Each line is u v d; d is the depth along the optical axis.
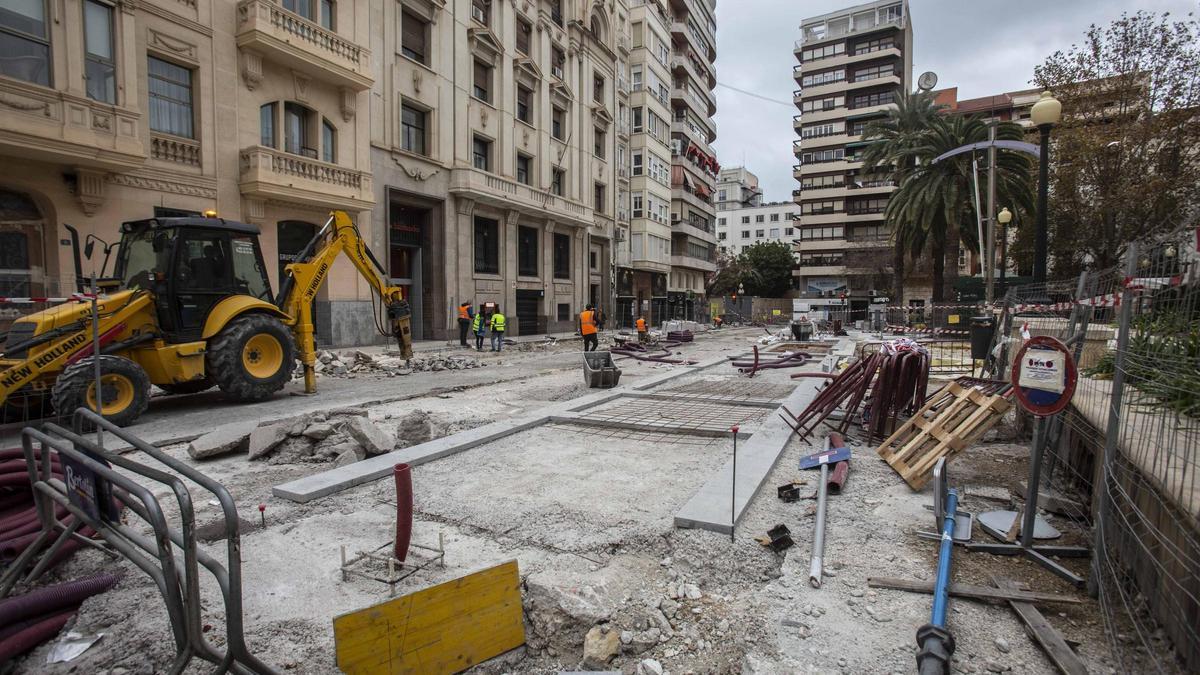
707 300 60.62
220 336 9.35
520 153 30.75
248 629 3.12
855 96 70.50
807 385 11.12
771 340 25.58
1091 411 4.46
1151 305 3.39
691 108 57.59
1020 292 12.62
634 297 45.44
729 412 8.65
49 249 13.84
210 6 16.66
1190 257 2.99
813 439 7.10
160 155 15.71
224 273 9.65
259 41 17.17
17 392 7.95
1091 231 25.17
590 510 4.74
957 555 3.90
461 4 26.44
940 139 27.58
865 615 3.20
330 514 4.76
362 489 5.33
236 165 17.42
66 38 13.41
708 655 2.95
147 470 2.71
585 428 7.86
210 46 16.70
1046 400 3.69
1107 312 6.30
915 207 27.77
